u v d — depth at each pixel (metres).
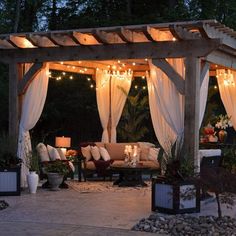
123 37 9.49
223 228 7.16
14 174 10.02
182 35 9.27
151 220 7.59
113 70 14.15
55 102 21.41
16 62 11.07
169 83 9.76
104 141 14.08
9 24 23.53
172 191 8.06
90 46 10.38
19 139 10.91
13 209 8.52
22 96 11.12
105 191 10.65
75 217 7.86
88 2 22.77
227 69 12.42
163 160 9.18
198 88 9.41
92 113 21.33
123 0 22.33
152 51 9.76
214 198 9.54
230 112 12.66
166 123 10.63
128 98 16.59
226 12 21.83
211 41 9.16
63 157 12.09
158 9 21.89
